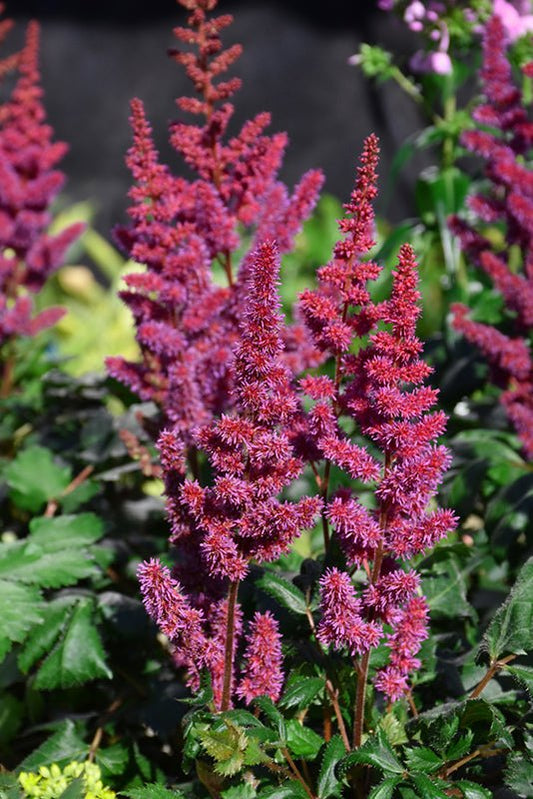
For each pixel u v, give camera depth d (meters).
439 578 2.22
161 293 2.21
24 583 2.27
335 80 6.39
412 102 6.21
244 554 1.98
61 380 2.67
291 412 1.95
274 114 6.43
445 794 1.93
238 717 1.97
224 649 2.02
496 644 2.03
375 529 1.96
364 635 1.95
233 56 2.27
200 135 2.27
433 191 2.92
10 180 2.76
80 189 6.39
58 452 2.62
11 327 2.77
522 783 1.97
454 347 2.70
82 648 2.22
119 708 2.30
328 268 2.00
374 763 1.95
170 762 2.24
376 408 1.95
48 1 6.50
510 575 2.40
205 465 2.43
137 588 2.42
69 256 4.89
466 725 2.01
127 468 2.51
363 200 2.00
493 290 2.81
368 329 2.01
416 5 2.80
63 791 2.00
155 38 6.50
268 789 1.98
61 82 6.48
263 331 1.94
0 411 2.76
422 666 2.14
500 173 2.53
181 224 2.25
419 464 1.94
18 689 2.38
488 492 2.52
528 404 2.52
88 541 2.35
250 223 2.26
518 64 2.79
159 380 2.29
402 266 1.94
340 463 1.95
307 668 2.07
